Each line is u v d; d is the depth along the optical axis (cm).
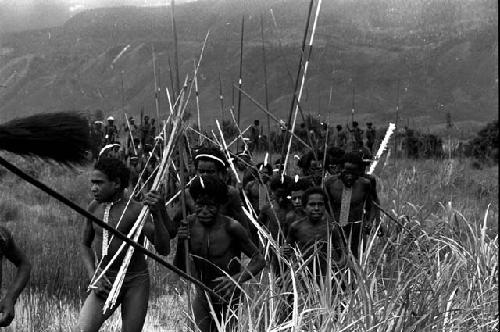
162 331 660
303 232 639
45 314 705
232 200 657
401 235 678
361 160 729
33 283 837
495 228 890
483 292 528
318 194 632
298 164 982
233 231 549
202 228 554
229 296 539
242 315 506
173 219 647
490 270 582
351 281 547
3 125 246
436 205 1070
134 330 501
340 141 2091
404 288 489
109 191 505
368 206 783
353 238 745
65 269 885
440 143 2678
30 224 1330
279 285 543
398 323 456
